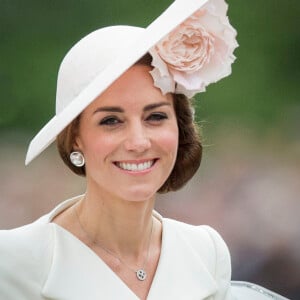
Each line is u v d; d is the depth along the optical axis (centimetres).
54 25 3050
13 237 693
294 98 3016
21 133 2911
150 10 2989
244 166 2561
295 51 3053
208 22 656
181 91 680
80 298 675
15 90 2984
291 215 2248
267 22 3069
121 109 645
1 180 2433
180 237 754
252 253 2122
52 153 2480
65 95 676
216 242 781
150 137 657
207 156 2583
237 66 3028
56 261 685
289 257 2116
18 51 3023
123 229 704
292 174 2534
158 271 721
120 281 693
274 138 2842
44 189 2409
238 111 2930
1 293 675
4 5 3036
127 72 643
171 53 646
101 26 3045
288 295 2053
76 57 671
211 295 746
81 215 717
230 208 2275
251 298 819
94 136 655
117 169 659
